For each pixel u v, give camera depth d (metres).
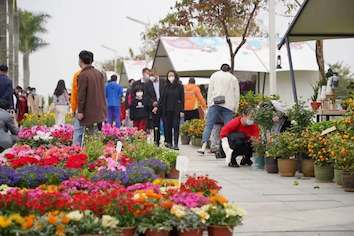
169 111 18.14
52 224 5.70
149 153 11.96
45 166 9.33
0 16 30.83
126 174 8.91
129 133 15.83
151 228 6.04
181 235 6.11
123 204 6.15
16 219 5.77
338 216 8.06
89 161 10.76
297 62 27.25
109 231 5.77
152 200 6.55
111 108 21.48
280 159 12.06
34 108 30.16
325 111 15.26
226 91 16.25
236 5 20.97
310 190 10.27
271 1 16.39
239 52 27.97
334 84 15.36
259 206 8.78
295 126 12.62
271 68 16.53
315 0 14.37
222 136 13.68
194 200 6.42
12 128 12.72
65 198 6.49
